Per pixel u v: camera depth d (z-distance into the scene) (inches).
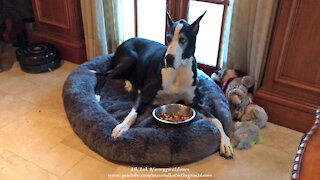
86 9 102.7
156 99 79.7
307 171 36.0
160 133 68.1
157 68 77.4
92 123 71.7
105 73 94.8
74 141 75.8
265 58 84.8
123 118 78.7
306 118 79.4
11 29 124.8
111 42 111.9
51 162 69.2
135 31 107.6
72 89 82.7
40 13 114.0
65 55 116.0
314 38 71.4
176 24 66.2
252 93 87.7
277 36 75.1
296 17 71.3
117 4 101.9
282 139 79.0
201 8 92.5
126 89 90.7
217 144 71.2
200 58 101.0
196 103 79.2
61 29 112.7
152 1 99.8
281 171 69.1
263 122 81.0
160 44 88.1
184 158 68.0
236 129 79.0
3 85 98.5
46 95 94.3
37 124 81.4
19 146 73.6
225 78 90.3
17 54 106.6
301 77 76.7
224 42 92.0
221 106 79.1
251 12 81.0
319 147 39.4
